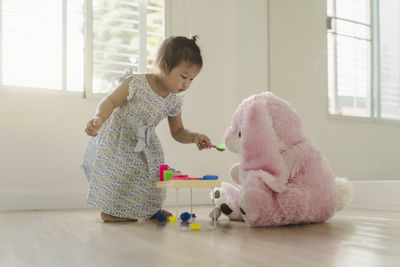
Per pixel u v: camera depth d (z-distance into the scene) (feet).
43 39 7.11
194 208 6.56
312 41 7.07
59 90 7.06
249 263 2.05
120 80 4.82
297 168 3.88
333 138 6.43
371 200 5.84
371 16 5.85
